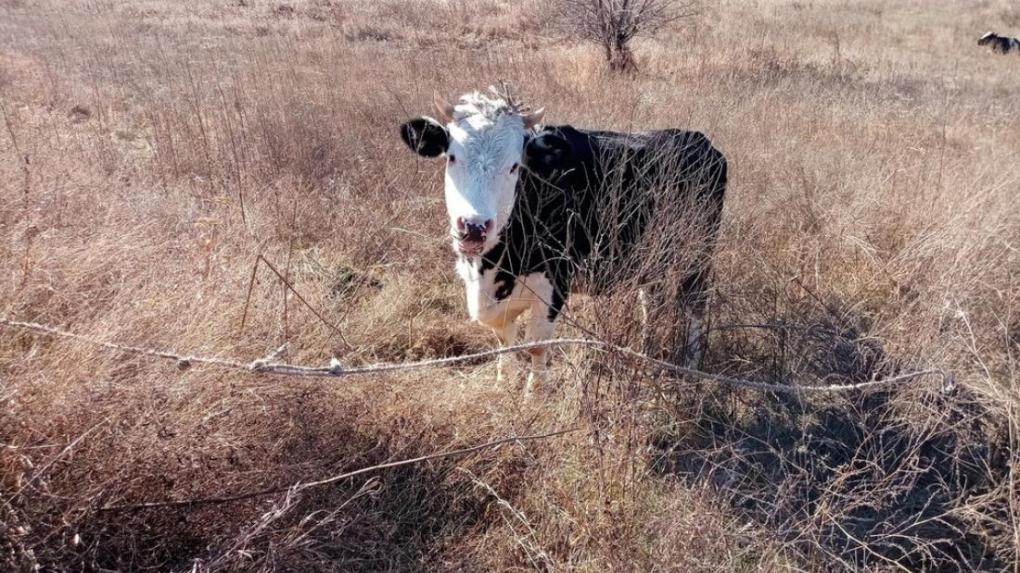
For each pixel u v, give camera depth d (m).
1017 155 8.22
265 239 5.09
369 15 18.19
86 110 9.12
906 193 6.41
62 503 2.77
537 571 3.10
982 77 15.62
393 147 7.05
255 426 3.24
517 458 3.55
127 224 4.43
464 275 4.23
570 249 4.17
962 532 3.48
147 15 18.03
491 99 4.06
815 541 3.19
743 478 3.72
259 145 7.02
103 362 2.97
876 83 13.30
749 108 8.69
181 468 2.95
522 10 18.03
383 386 3.90
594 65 12.65
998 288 4.90
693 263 4.48
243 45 13.55
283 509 2.80
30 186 4.51
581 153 4.26
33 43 13.39
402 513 3.38
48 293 3.45
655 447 3.86
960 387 4.22
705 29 17.14
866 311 5.14
